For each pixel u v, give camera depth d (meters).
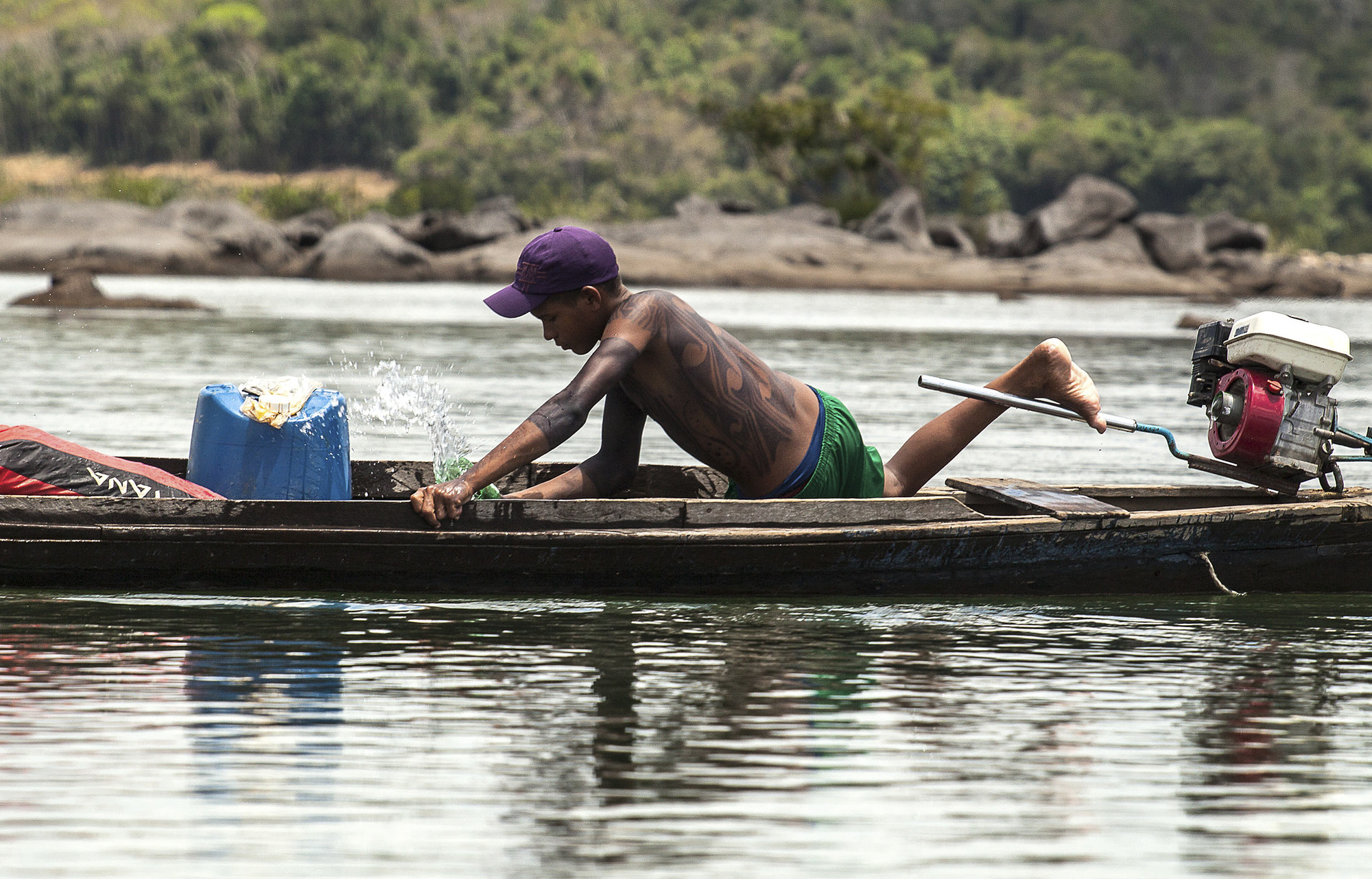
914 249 195.88
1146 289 175.12
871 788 11.62
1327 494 20.36
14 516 17.75
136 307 93.69
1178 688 14.70
